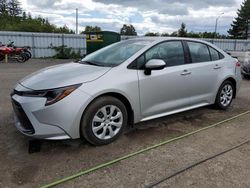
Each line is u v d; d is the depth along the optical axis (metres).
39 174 3.10
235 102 6.46
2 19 79.38
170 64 4.52
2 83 8.56
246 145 3.96
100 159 3.45
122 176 3.09
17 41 24.09
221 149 3.80
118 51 4.45
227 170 3.25
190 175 3.12
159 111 4.40
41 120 3.39
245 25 81.94
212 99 5.34
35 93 3.46
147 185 2.93
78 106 3.47
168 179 3.04
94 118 3.66
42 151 3.63
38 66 15.73
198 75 4.88
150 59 4.23
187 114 5.34
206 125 4.75
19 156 3.49
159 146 3.85
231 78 5.61
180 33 64.62
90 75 3.69
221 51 5.59
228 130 4.54
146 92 4.14
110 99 3.76
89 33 19.28
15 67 14.64
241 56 10.63
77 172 3.15
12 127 4.43
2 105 5.71
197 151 3.72
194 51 4.99
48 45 25.25
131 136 4.18
